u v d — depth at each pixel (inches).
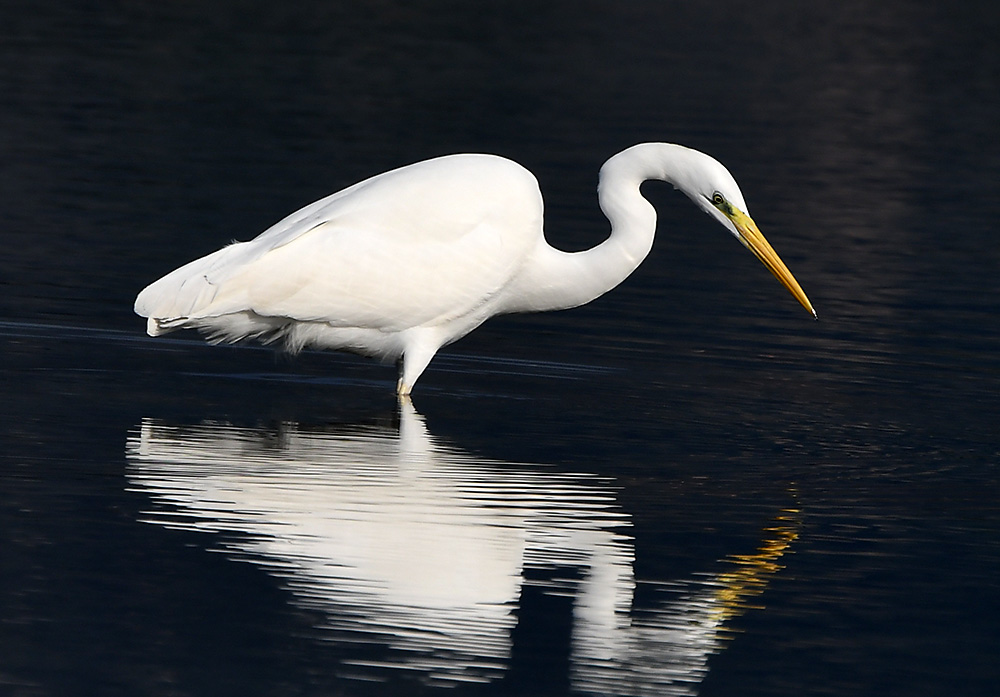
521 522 401.1
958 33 1518.2
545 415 510.3
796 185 914.7
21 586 344.8
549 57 1291.8
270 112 1027.9
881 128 1100.5
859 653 331.9
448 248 504.1
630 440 484.1
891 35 1492.4
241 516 396.2
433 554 375.9
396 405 518.6
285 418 495.5
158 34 1285.7
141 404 502.0
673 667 322.7
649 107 1105.4
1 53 1154.7
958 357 601.0
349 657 319.9
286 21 1386.6
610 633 337.7
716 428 501.0
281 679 309.0
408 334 511.2
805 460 469.4
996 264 760.3
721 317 648.4
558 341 608.7
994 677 322.7
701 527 404.2
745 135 1039.0
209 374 547.5
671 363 581.9
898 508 426.3
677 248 769.6
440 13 1482.5
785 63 1323.8
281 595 348.2
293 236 495.8
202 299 488.7
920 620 350.0
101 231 720.3
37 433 461.1
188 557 367.2
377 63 1225.4
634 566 374.9
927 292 701.3
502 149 949.2
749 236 514.6
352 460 450.3
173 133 949.8
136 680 305.7
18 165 840.9
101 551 367.6
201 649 320.2
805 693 313.6
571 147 964.6
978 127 1123.9
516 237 512.7
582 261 526.3
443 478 435.5
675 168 520.4
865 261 755.4
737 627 343.9
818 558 385.4
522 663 321.4
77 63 1143.6
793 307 668.7
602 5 1579.7
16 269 650.2
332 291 495.5
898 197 903.1
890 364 587.5
